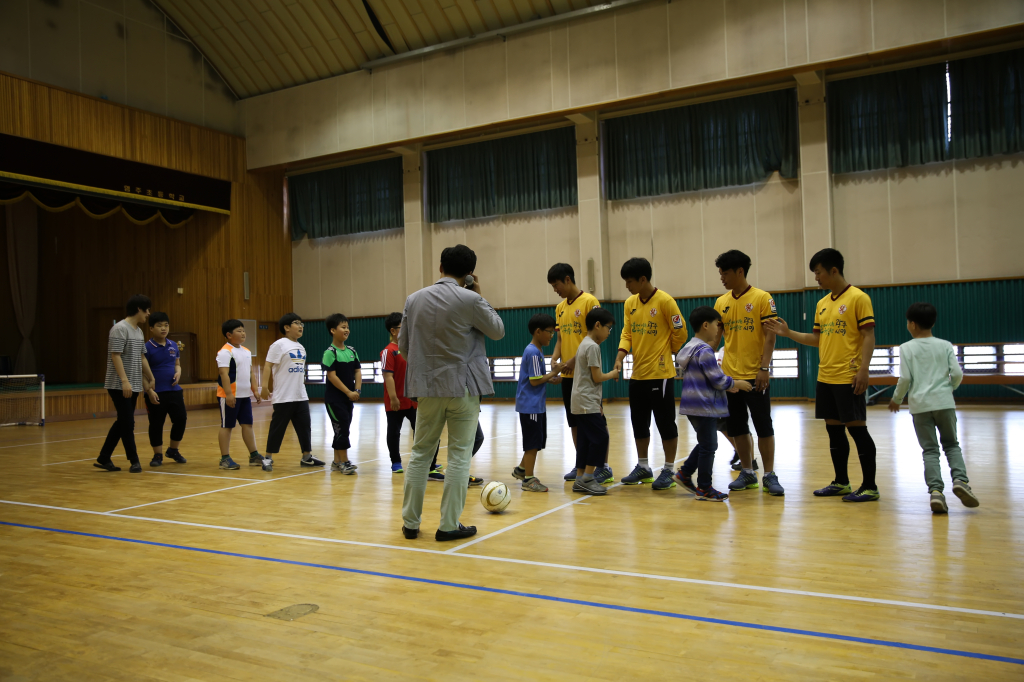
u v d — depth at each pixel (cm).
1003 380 1131
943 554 328
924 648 224
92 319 1900
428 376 370
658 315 514
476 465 651
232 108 1733
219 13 1576
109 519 446
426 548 362
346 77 1612
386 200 1739
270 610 275
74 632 256
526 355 518
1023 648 223
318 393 1853
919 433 425
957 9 1080
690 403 464
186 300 1742
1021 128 1172
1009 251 1192
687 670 213
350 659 228
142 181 1523
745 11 1219
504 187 1595
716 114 1392
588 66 1348
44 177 1353
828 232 1286
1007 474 531
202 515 454
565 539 373
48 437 1020
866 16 1135
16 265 1938
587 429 494
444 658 227
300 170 1852
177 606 281
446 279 386
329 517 442
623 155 1475
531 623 255
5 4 1313
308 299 1862
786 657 220
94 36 1459
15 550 372
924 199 1250
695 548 348
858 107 1281
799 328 1341
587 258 1484
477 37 1435
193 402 1576
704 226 1419
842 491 463
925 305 427
